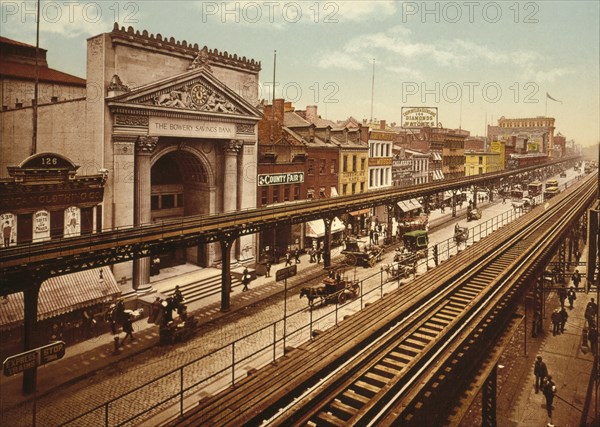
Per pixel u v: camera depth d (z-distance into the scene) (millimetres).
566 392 19047
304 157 42094
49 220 22203
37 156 21297
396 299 19562
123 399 15656
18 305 19469
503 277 23297
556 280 33281
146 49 26250
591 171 81562
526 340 24781
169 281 28641
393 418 10719
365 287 29328
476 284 22594
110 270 24203
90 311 21906
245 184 34000
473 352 15664
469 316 17938
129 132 25359
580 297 32469
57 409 15070
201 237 23609
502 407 17875
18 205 20844
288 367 12617
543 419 17016
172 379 17094
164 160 32594
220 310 25109
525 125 106625
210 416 10133
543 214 49469
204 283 28984
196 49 29078
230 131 32000
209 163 31844
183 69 28594
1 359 19031
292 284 30500
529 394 18875
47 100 29625
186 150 29984
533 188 80312
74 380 17172
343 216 48438
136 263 25984
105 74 24328
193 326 21500
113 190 24984
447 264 26953
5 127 25547
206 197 32562
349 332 15352
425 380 12344
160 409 14898
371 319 16734
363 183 53719
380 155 58469
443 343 15156
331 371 12938
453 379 14055
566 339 24906
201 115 29422
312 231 41375
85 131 25375
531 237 35531
